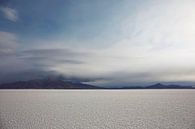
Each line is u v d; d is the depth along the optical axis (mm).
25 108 14836
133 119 11016
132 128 9219
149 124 9836
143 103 18188
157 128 9125
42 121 10555
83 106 15977
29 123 10070
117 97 26734
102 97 26781
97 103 18219
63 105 16609
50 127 9484
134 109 14430
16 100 21188
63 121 10516
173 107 15383
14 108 14852
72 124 9859
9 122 10367
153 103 18031
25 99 22547
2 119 10953
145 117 11445
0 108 14891
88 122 10391
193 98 24312
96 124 9930
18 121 10531
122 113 12719
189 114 12281
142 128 9188
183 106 15922
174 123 10125
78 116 11781
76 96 29031
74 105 16609
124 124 9875
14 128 9273
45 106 15977
